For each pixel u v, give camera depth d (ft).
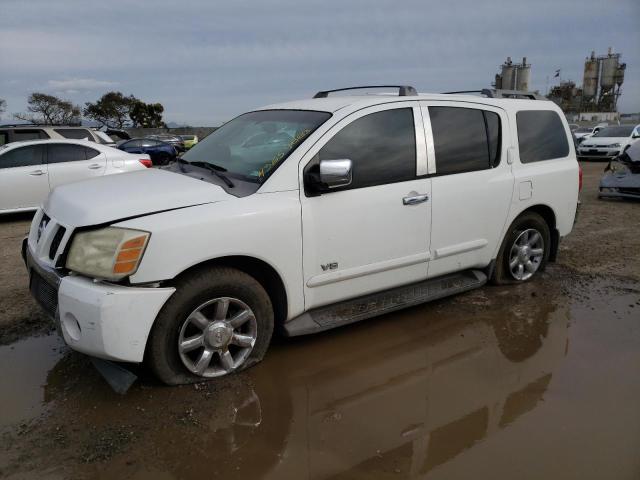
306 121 12.60
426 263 13.84
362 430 9.45
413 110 13.42
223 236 10.32
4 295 16.16
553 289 16.80
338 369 11.68
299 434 9.30
